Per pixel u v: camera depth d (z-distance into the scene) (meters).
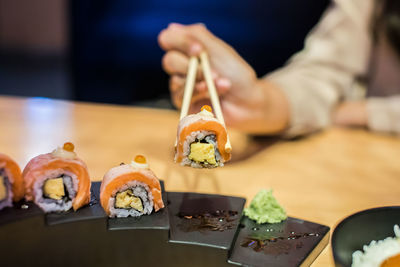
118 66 2.07
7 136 0.75
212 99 0.52
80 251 0.42
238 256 0.43
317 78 0.91
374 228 0.45
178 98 0.71
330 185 0.62
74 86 2.04
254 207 0.50
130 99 2.04
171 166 0.66
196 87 0.67
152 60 2.07
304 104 0.83
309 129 0.84
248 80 0.69
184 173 0.64
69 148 0.44
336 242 0.40
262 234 0.47
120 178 0.43
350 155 0.74
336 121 0.91
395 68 0.96
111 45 1.99
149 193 0.44
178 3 1.89
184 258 0.43
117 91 2.04
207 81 0.56
